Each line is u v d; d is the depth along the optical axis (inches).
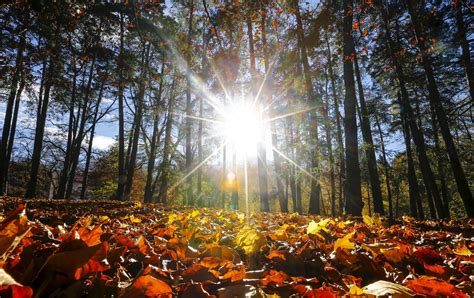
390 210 994.7
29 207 247.9
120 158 810.8
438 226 190.5
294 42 623.5
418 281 37.1
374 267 55.6
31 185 712.4
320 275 55.5
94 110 970.7
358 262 57.6
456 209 1250.6
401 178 1090.7
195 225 113.3
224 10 559.5
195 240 91.9
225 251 62.7
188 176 896.9
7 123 711.1
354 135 386.9
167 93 927.0
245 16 566.6
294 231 125.9
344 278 51.0
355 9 487.5
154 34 735.7
